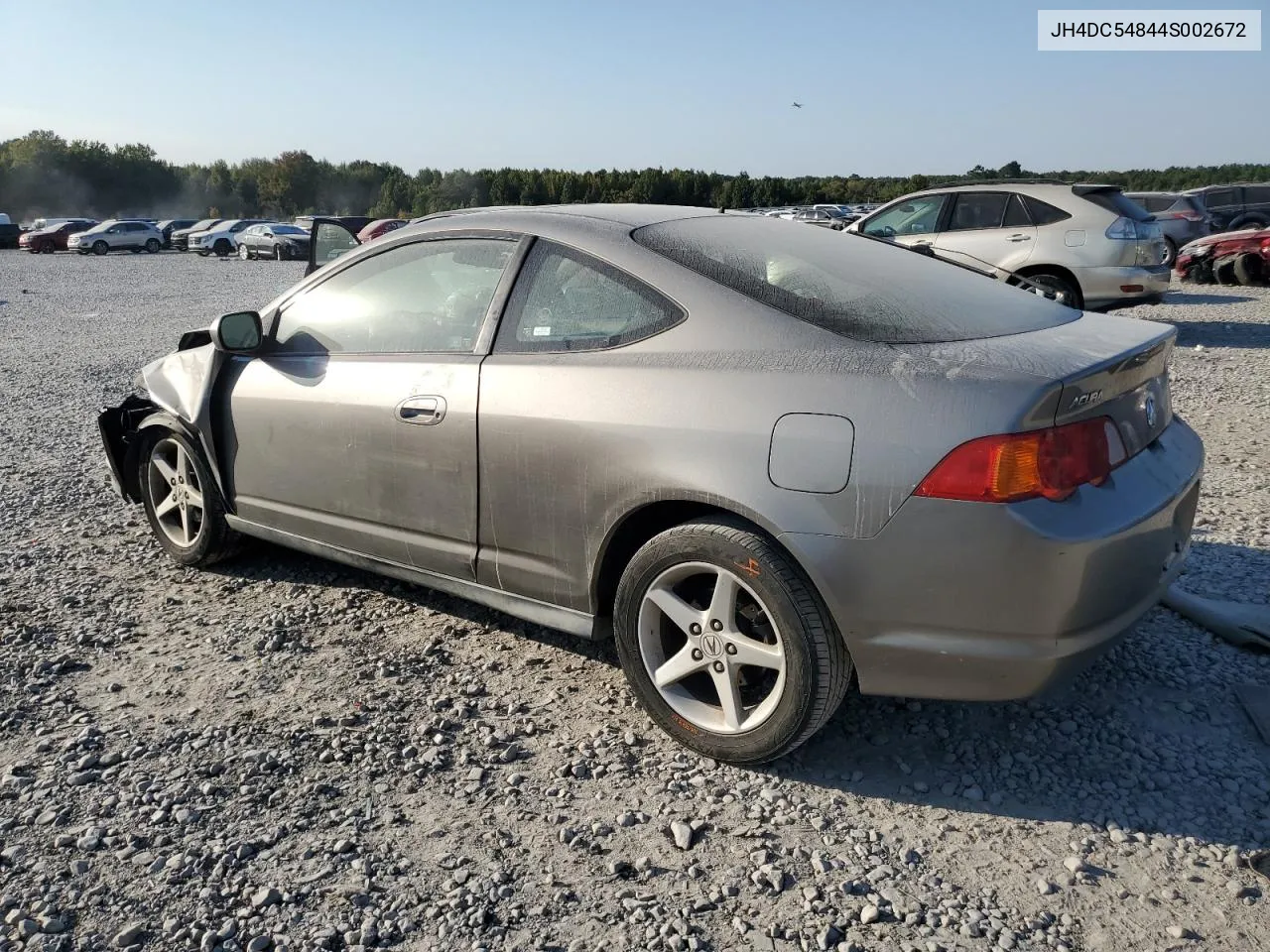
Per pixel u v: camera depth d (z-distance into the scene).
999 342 2.74
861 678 2.67
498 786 2.84
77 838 2.59
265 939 2.24
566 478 3.02
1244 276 16.81
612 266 3.10
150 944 2.24
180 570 4.53
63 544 4.88
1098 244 10.04
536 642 3.74
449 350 3.42
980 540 2.43
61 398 8.89
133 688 3.41
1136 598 2.66
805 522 2.59
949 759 2.93
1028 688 2.53
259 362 3.99
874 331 2.75
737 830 2.62
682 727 2.96
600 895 2.39
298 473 3.85
